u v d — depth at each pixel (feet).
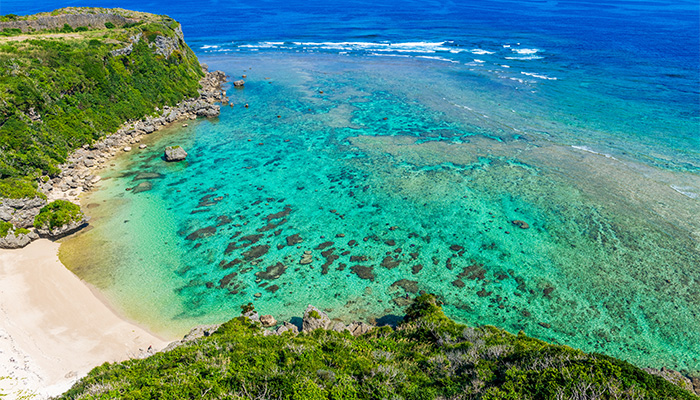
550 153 180.14
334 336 83.51
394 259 118.83
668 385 55.72
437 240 126.52
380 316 99.50
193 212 142.00
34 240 121.29
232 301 104.42
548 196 147.13
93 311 98.68
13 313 95.14
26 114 155.53
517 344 76.43
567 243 123.03
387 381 64.49
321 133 211.61
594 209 138.51
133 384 62.23
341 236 129.39
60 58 191.62
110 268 113.80
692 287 104.99
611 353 88.12
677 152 177.88
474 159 177.47
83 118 181.06
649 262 114.11
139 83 224.33
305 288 108.58
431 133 207.21
